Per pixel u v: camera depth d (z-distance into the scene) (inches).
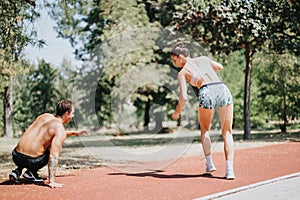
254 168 375.2
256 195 267.0
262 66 917.8
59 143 298.8
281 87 910.4
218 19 662.5
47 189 286.5
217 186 296.4
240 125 1140.5
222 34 699.4
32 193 272.4
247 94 767.1
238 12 638.5
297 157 445.4
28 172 312.2
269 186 296.8
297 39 717.3
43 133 300.5
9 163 467.8
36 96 1480.1
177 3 791.7
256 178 325.7
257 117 1075.9
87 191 281.0
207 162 354.0
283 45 683.4
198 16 660.1
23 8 476.7
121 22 847.7
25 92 1453.0
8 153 607.5
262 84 947.3
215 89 335.6
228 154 329.1
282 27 711.1
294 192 273.4
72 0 519.2
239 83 1094.4
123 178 335.0
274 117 979.9
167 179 327.6
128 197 262.7
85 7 911.0
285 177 325.7
